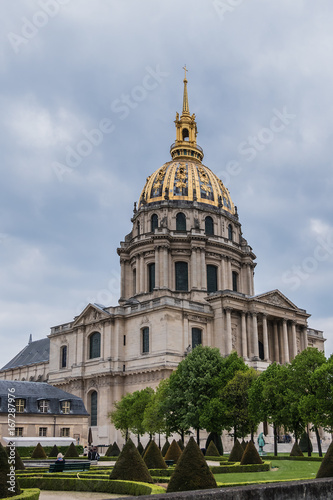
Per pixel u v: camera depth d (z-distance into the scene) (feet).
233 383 244.22
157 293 391.65
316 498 61.31
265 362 352.08
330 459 92.53
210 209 432.66
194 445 96.02
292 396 212.84
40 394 288.71
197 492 52.85
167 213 424.87
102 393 354.95
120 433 340.18
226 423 242.78
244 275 440.86
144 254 419.74
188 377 258.57
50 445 251.39
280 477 135.95
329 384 198.80
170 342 332.80
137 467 121.70
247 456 170.09
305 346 395.34
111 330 363.76
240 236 466.29
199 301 385.70
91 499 104.99
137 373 341.82
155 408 261.44
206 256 415.23
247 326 361.71
